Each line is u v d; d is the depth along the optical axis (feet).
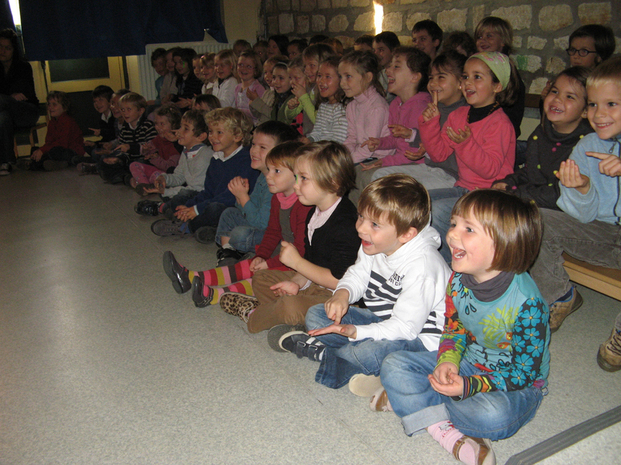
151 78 19.27
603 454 3.73
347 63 8.96
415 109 8.61
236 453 4.30
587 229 5.47
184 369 5.47
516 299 3.95
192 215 8.91
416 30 11.20
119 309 6.79
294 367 5.47
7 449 4.42
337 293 4.91
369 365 4.67
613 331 5.17
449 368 4.10
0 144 14.34
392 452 4.27
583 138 5.47
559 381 5.12
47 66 18.72
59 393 5.14
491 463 3.94
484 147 6.70
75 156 14.76
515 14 10.27
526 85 10.37
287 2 17.66
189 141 10.25
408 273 4.61
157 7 17.87
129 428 4.63
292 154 6.23
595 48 8.05
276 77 11.93
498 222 3.74
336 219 5.60
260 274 6.32
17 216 10.65
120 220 10.33
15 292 7.36
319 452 4.28
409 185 4.53
